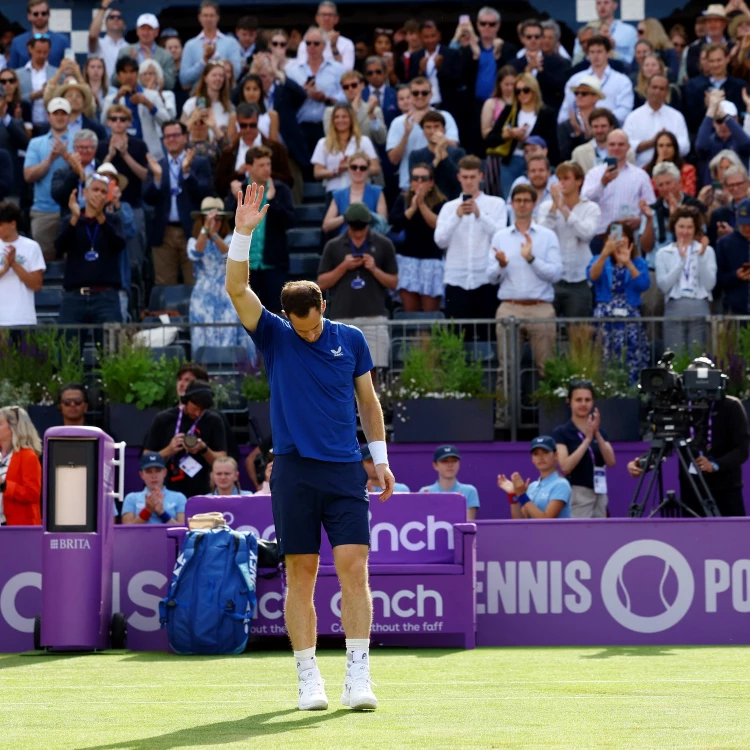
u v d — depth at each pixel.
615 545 29.19
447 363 39.78
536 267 40.25
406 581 28.03
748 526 29.11
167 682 21.38
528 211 40.41
